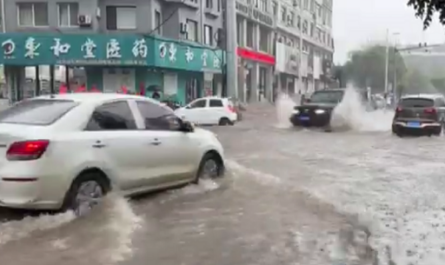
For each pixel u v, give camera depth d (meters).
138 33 27.97
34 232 6.07
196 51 32.31
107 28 28.69
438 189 8.85
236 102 33.16
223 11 37.59
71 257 5.32
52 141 6.29
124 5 28.66
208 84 35.56
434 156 13.32
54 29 28.31
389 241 5.97
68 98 7.12
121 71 28.69
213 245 5.78
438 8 4.08
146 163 7.51
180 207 7.43
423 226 6.59
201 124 25.92
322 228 6.48
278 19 52.59
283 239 6.02
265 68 50.16
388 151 14.35
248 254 5.50
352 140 17.50
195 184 8.55
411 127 19.44
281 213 7.17
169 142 7.94
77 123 6.70
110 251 5.51
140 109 7.70
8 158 6.19
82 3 28.16
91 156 6.67
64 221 6.41
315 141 17.02
